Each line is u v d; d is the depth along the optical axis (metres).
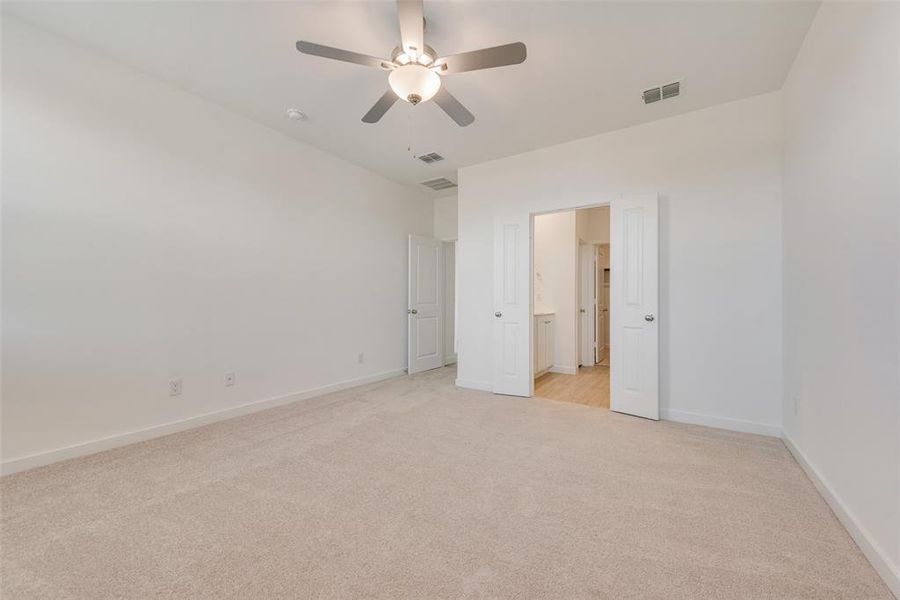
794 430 2.32
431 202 5.57
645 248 3.09
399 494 1.87
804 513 1.69
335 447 2.47
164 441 2.56
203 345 2.91
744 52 2.27
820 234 1.91
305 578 1.29
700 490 1.90
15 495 1.84
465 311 4.26
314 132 3.45
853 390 1.53
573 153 3.54
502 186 4.00
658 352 3.04
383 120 3.19
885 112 1.30
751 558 1.39
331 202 3.98
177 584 1.26
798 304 2.27
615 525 1.61
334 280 4.02
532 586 1.25
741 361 2.78
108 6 1.97
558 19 2.01
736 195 2.81
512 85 2.63
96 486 1.94
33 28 2.15
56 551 1.43
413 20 1.72
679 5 1.91
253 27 2.12
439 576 1.30
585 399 3.73
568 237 5.20
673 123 3.06
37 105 2.16
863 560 1.38
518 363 3.84
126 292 2.51
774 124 2.69
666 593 1.22
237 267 3.14
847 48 1.60
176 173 2.76
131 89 2.53
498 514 1.69
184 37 2.22
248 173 3.21
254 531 1.56
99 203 2.39
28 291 2.13
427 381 4.55
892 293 1.26
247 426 2.88
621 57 2.33
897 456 1.22
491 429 2.83
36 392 2.15
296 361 3.62
